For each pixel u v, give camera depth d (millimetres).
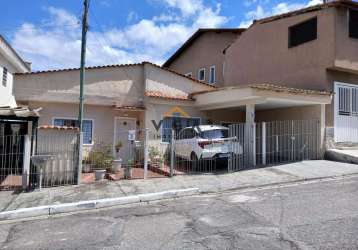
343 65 13367
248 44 18781
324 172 10539
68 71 13430
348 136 14156
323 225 5266
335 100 13836
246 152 12164
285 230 5121
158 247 4691
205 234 5133
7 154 10234
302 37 15016
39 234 5523
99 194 8164
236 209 6602
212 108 14820
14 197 7922
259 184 9250
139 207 7293
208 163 11711
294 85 15133
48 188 8891
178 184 9289
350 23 13906
